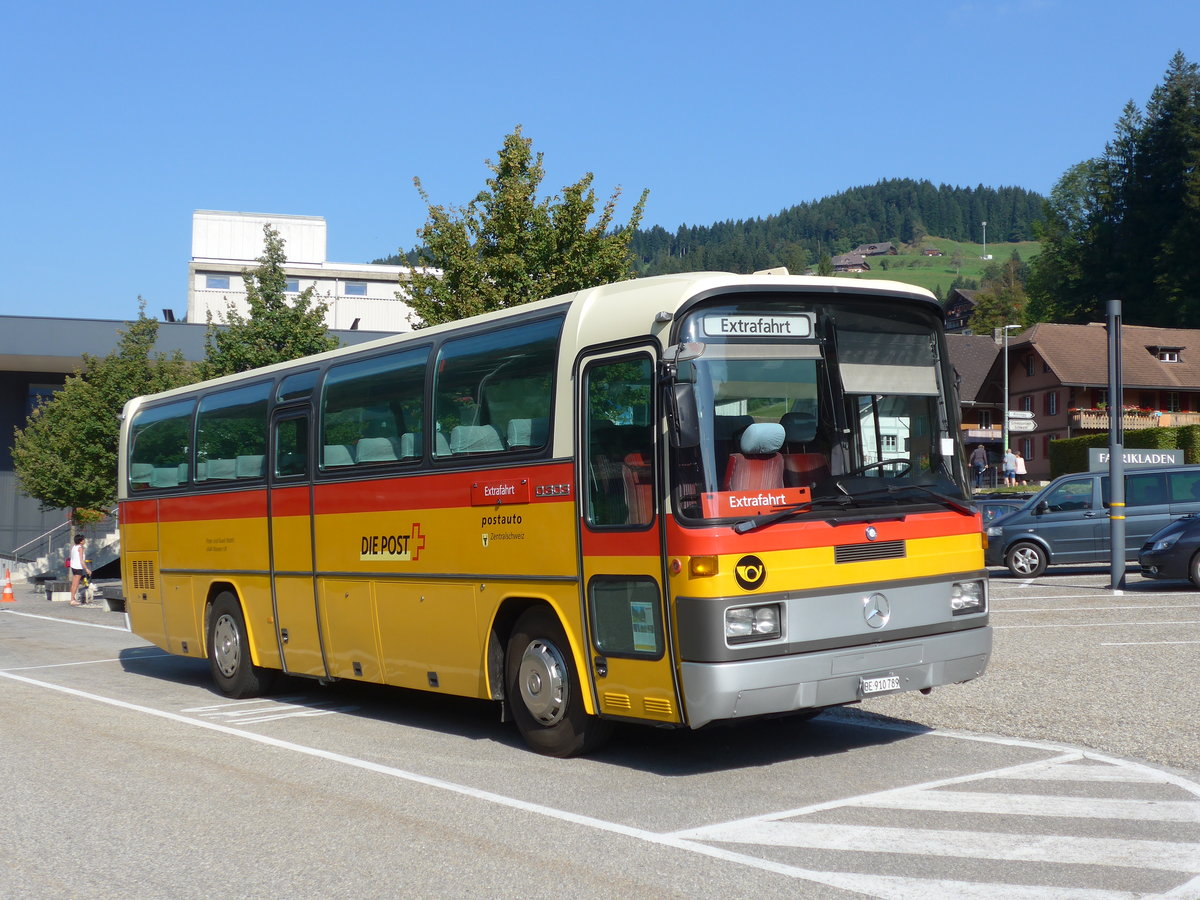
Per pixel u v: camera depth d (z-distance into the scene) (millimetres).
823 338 8273
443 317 21875
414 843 6719
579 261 21766
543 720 8977
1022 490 44656
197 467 13961
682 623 7645
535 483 8969
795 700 7730
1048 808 7102
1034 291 102812
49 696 13336
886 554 8211
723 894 5652
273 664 12438
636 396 8141
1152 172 87375
